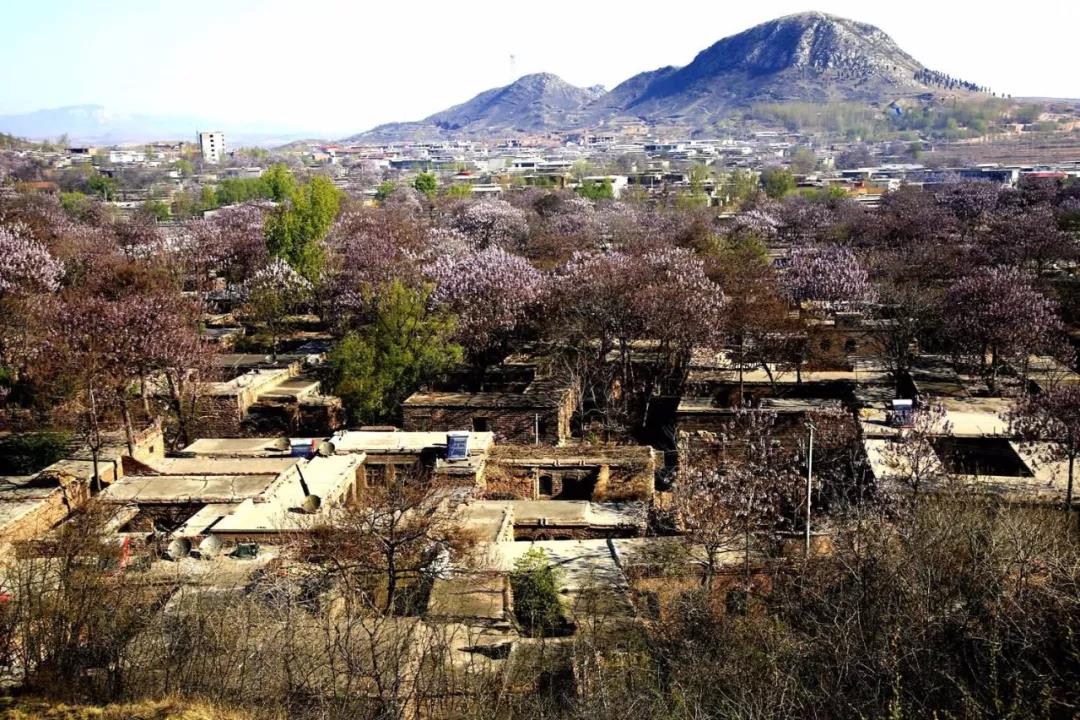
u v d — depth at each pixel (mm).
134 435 49781
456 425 56125
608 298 65750
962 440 48031
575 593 33375
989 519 33938
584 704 22688
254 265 102000
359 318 74875
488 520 38344
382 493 38500
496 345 68438
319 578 30875
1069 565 27828
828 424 49094
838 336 72188
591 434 59719
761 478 39062
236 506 39000
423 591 32062
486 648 28312
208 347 64750
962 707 19938
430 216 168500
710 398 60406
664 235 120250
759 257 101688
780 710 20219
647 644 28172
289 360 73562
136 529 40375
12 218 114188
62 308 54875
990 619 22906
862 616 24812
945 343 69625
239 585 31266
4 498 40781
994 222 122250
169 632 26188
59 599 26234
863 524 33281
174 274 92750
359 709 22625
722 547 36156
